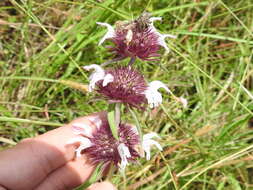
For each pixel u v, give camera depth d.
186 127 0.21
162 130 0.21
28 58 0.23
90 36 0.21
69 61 0.21
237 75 0.22
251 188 0.20
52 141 0.16
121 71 0.14
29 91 0.21
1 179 0.15
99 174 0.14
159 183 0.19
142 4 0.22
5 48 0.23
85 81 0.21
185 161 0.20
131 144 0.14
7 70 0.22
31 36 0.23
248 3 0.24
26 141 0.16
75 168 0.17
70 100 0.22
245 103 0.21
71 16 0.22
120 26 0.14
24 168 0.16
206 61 0.23
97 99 0.13
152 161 0.19
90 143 0.14
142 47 0.13
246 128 0.22
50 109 0.21
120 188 0.19
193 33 0.21
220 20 0.24
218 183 0.20
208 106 0.21
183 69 0.22
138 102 0.13
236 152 0.18
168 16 0.23
